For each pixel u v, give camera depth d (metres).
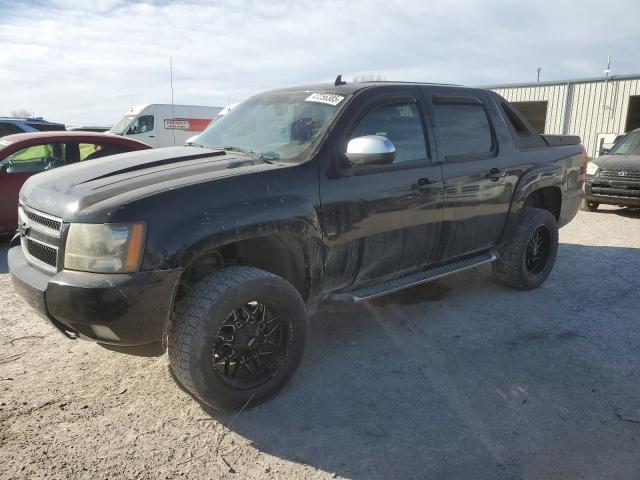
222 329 2.93
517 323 4.31
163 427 2.85
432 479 2.47
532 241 5.05
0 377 3.34
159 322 2.68
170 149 3.74
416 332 4.13
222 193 2.86
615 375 3.45
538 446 2.71
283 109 3.81
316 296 3.37
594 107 22.78
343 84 3.86
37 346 3.80
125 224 2.58
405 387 3.29
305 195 3.16
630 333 4.12
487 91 4.72
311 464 2.57
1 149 7.03
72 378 3.36
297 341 3.16
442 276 4.15
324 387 3.29
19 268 3.00
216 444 2.71
